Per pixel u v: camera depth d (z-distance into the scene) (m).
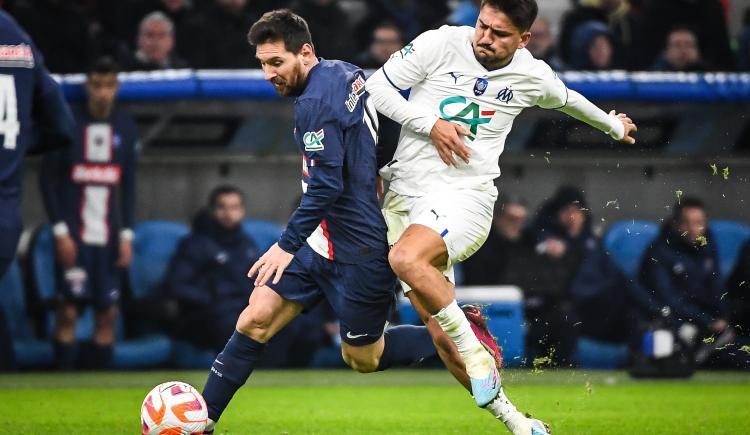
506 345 32.28
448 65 18.03
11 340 34.69
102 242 35.03
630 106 37.72
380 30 38.41
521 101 18.17
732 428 22.67
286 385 32.28
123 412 24.98
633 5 43.44
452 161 17.78
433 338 18.55
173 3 40.69
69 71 39.47
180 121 37.09
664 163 39.06
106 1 40.78
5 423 22.78
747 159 38.97
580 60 40.34
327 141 16.86
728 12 47.72
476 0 41.53
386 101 18.00
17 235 20.25
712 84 37.78
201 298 35.34
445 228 17.45
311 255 18.16
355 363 19.62
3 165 20.08
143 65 38.16
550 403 27.73
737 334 36.56
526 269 36.47
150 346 35.84
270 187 38.91
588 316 36.53
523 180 39.34
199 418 17.14
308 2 40.25
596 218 39.38
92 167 34.84
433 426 23.09
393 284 18.48
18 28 20.52
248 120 37.34
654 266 35.75
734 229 38.44
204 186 38.47
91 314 36.25
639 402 27.91
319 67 17.25
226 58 39.56
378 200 18.41
